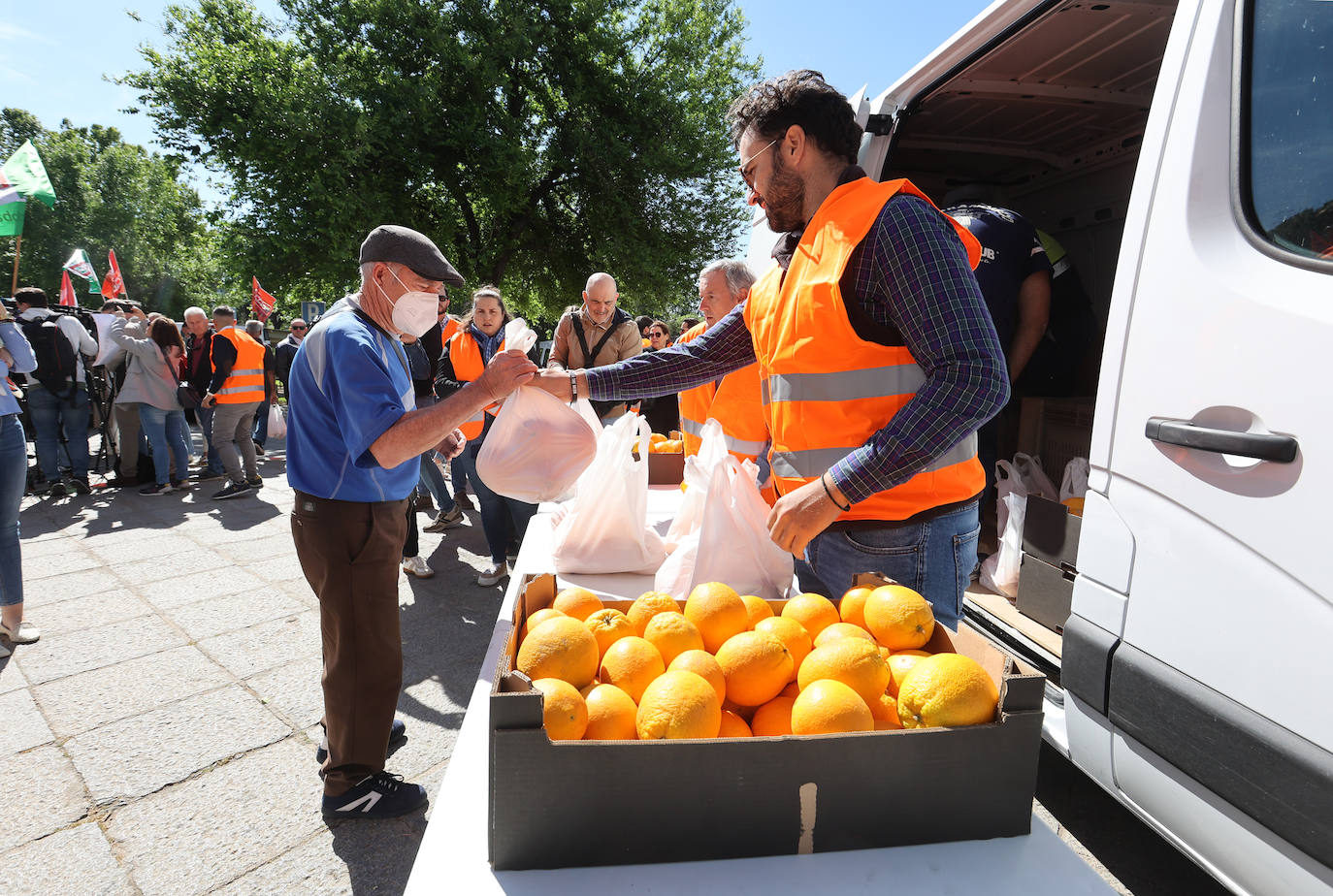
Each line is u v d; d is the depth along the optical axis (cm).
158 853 209
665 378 176
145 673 315
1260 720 107
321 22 1409
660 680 88
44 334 634
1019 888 76
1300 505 101
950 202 338
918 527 138
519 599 110
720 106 1565
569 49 1488
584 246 1694
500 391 157
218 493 648
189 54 1322
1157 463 128
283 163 1316
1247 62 123
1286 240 111
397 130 1352
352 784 219
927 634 104
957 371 114
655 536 202
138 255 3744
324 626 207
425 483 580
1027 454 306
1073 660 148
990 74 295
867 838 81
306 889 196
